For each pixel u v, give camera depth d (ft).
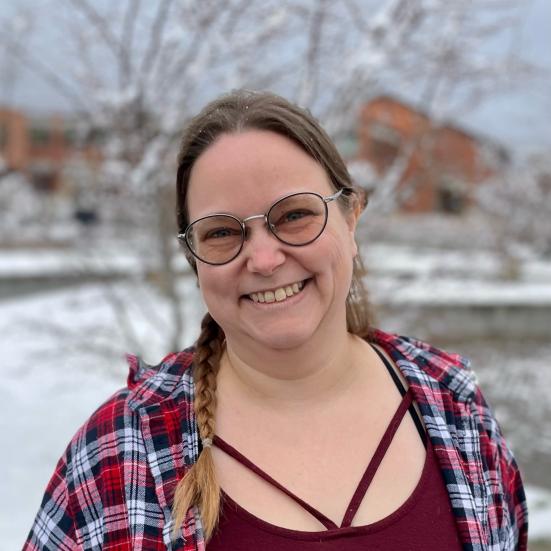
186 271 16.40
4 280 45.09
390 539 3.86
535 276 50.98
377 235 16.75
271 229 3.91
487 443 4.63
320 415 4.30
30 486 15.51
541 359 27.43
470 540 4.05
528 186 52.95
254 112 4.05
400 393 4.62
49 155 24.85
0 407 21.80
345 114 13.69
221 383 4.46
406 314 17.63
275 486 3.96
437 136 15.76
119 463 3.96
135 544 3.74
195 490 3.76
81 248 18.28
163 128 13.92
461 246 39.04
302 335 4.01
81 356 20.54
